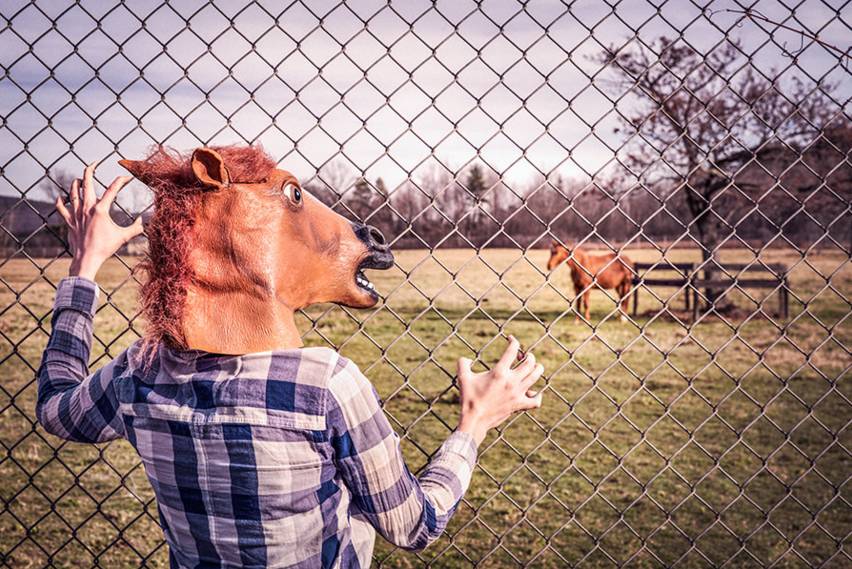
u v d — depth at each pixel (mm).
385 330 14617
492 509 5645
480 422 1582
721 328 15430
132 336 12688
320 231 1407
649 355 12508
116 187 1779
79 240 1762
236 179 1325
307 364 1327
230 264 1308
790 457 6926
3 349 11711
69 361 1633
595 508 5652
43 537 4980
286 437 1303
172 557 1458
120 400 1422
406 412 8625
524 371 1638
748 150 2156
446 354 12305
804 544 4973
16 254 2080
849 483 6137
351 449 1337
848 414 8562
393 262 1592
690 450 7156
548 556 4824
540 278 24188
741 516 5465
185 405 1341
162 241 1295
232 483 1315
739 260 23906
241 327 1318
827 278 2258
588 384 10266
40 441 7086
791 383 10328
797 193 8492
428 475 1494
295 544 1334
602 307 20000
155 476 1391
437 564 4746
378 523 1383
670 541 5047
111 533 5062
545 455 6992
